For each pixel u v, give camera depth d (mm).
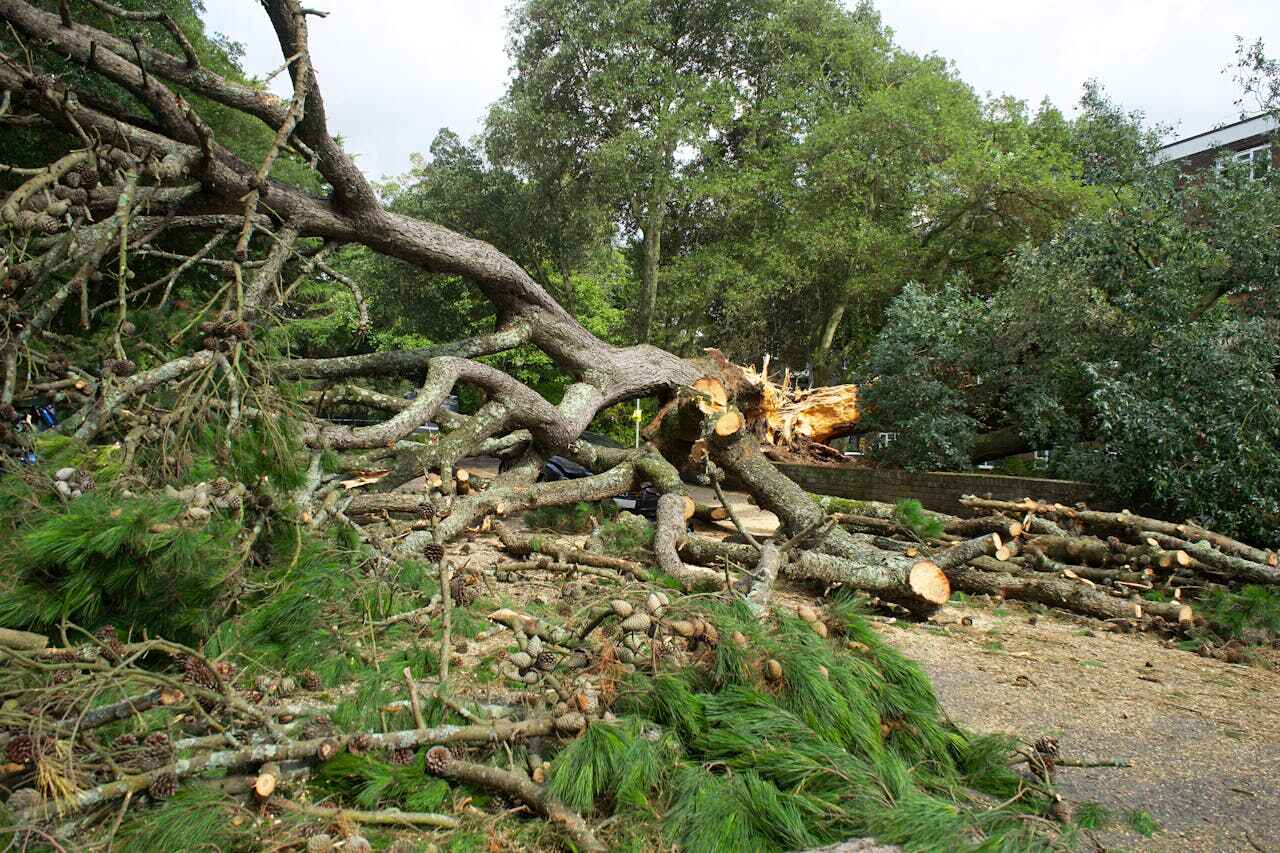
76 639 3635
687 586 6602
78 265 6645
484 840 2555
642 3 21750
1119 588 7254
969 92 22500
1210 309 11133
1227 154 12297
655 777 2787
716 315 25531
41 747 2467
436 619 4793
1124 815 3186
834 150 20906
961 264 22781
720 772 2934
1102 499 10164
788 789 2832
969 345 13688
